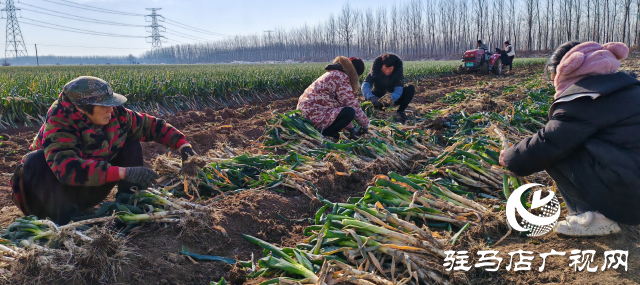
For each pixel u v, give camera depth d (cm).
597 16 6781
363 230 259
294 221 333
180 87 1004
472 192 369
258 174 420
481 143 443
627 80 233
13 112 714
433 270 234
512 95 969
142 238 276
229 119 804
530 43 7256
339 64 552
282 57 13050
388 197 317
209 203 342
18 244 243
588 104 230
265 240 302
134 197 291
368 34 10062
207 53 16050
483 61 2025
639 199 222
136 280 235
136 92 918
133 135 312
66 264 222
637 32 6512
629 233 267
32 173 272
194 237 284
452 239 265
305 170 422
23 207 290
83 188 296
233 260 268
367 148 492
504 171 335
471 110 736
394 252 237
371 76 729
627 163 220
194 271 255
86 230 262
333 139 566
